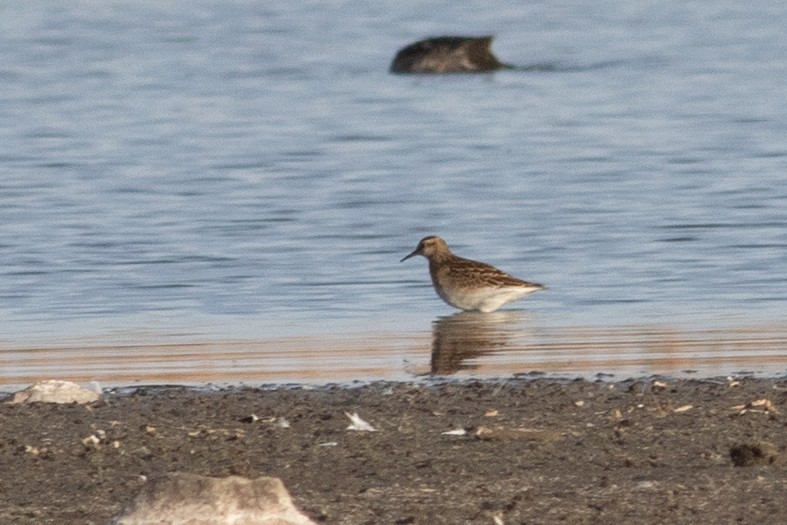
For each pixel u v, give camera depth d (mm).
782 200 38688
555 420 18453
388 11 97062
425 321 26781
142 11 95250
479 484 15711
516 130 53438
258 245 34312
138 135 53000
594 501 15055
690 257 32281
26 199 40625
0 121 56625
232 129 54469
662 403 19266
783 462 16359
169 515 13414
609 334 24984
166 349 24203
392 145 50406
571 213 37688
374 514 14750
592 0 103000
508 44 82250
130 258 32969
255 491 13570
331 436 17828
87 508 15203
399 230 36000
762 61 72188
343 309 27984
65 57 76062
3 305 28578
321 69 72625
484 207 38812
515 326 26031
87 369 22672
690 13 94438
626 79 67625
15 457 17156
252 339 25031
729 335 24594
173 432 18141
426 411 19000
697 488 15414
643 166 45000
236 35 85125
